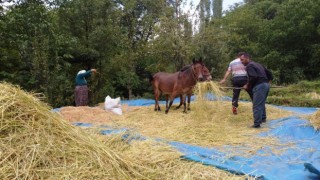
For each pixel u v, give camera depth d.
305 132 5.93
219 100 7.24
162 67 15.58
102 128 5.95
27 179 2.96
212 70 15.05
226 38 16.36
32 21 10.75
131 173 3.58
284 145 5.17
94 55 12.88
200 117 7.13
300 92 15.98
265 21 28.83
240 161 4.34
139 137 5.27
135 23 17.12
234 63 7.75
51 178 3.04
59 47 11.83
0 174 2.90
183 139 5.61
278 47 26.36
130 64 15.42
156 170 3.78
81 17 12.82
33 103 3.69
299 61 25.67
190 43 14.80
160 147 4.63
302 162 4.27
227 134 5.97
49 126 3.54
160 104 10.88
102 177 3.24
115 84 16.50
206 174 3.76
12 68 12.84
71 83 12.50
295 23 24.94
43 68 10.60
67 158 3.34
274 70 24.59
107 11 13.17
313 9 24.09
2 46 12.01
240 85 7.66
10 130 3.31
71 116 7.17
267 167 4.08
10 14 10.70
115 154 3.71
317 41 25.02
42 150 3.26
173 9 15.16
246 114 7.74
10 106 3.46
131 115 8.20
